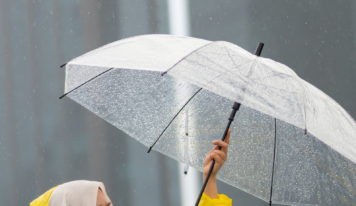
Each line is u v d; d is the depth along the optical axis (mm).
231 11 11422
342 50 10312
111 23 11133
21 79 10438
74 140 10164
